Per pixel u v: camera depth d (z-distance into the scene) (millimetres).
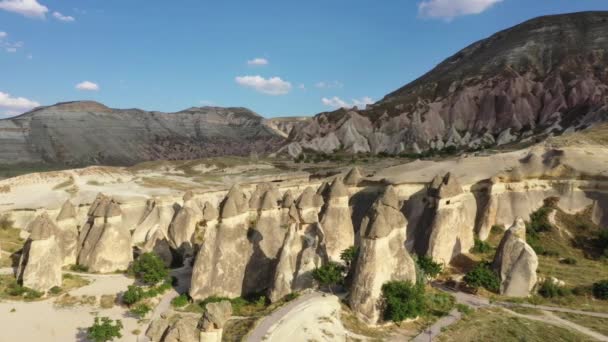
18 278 38406
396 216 33219
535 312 34500
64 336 30922
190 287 35938
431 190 46375
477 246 47000
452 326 31203
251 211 42719
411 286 32000
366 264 31281
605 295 37000
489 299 36938
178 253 46969
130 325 32344
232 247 35719
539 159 55969
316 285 33812
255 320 28531
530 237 49688
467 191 52406
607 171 52750
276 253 37500
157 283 38719
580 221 51281
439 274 41469
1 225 56812
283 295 33438
